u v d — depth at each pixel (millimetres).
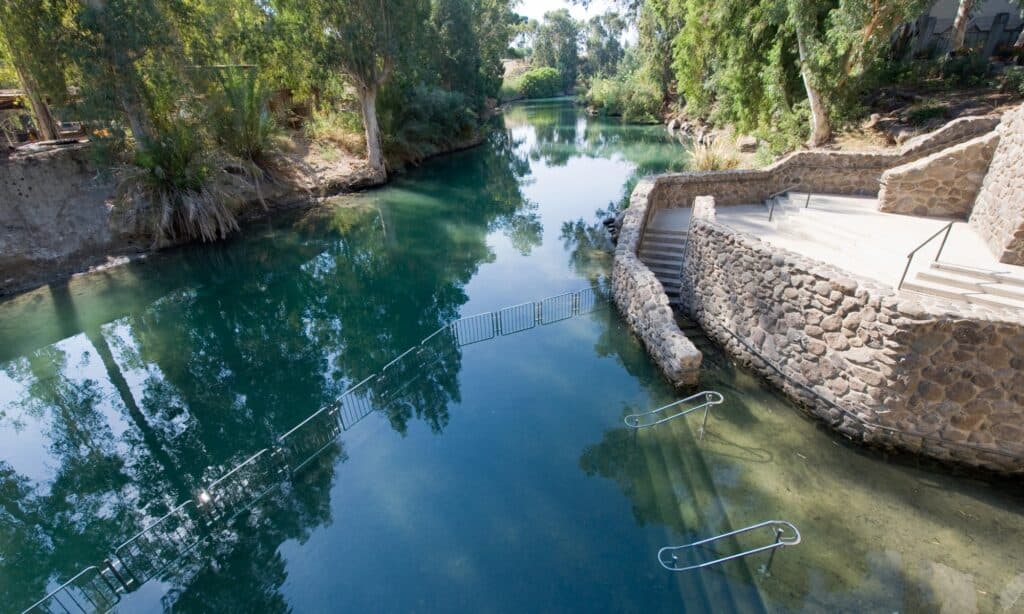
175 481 9758
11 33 17531
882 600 6320
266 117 28188
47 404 12484
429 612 6746
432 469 9328
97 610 7324
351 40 28578
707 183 17844
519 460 9414
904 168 13055
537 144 50844
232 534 8258
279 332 15750
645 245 15688
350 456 9844
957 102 19203
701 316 12773
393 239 23938
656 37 52188
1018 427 7312
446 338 13484
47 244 19156
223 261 21234
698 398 10477
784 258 9484
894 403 7961
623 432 9898
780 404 9961
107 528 8812
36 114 22750
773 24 21422
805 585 6586
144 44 18906
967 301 8359
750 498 7992
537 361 12617
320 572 7438
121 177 20484
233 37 26031
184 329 16078
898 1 16344
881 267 10086
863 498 7746
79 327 16062
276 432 10906
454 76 52031
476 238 23797
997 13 23688
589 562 7266
